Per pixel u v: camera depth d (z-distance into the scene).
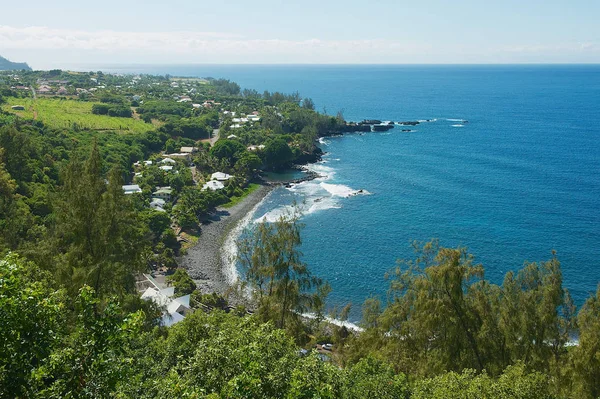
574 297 79.94
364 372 32.34
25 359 18.75
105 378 19.36
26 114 186.75
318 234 110.75
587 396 33.25
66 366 19.27
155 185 138.88
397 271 48.25
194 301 77.56
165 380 24.28
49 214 84.50
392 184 151.62
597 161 173.50
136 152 163.00
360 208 128.62
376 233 111.00
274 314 49.56
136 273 54.78
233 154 171.62
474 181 152.00
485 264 93.69
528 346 38.56
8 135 102.44
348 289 86.00
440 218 120.00
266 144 179.00
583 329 36.72
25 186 95.88
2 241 60.75
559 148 197.62
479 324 39.84
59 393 18.55
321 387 23.28
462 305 40.41
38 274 40.69
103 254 44.75
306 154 189.00
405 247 103.06
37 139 133.25
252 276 53.38
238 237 111.06
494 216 120.38
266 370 24.30
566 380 35.00
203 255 101.62
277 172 172.88
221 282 89.88
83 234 44.66
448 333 39.84
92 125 188.62
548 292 38.62
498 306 40.72
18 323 18.59
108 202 45.41
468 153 192.50
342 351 52.28
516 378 27.86
